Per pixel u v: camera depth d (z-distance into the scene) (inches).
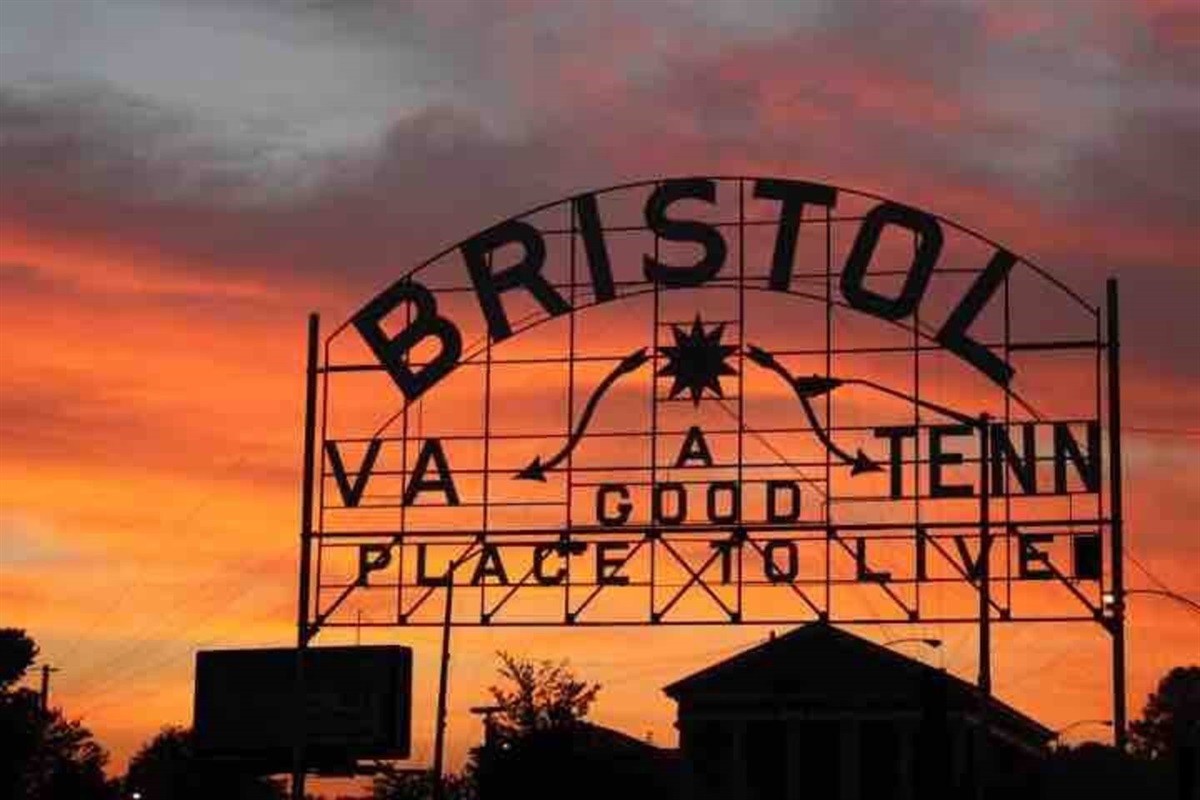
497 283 1987.0
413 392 1996.8
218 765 2871.6
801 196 1940.2
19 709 4018.2
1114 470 1870.1
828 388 1926.7
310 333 2034.9
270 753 2815.0
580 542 1943.9
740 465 1936.5
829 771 3041.3
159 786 4630.9
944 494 1904.5
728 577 1913.1
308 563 2010.3
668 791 3203.7
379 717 2775.6
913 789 2989.7
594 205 1974.7
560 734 3061.0
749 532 1916.8
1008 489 1897.1
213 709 2842.0
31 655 4040.4
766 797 3046.3
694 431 1947.6
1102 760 2497.5
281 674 2824.8
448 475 1989.4
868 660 3056.1
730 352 1950.1
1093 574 1860.2
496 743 3142.2
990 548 1879.9
